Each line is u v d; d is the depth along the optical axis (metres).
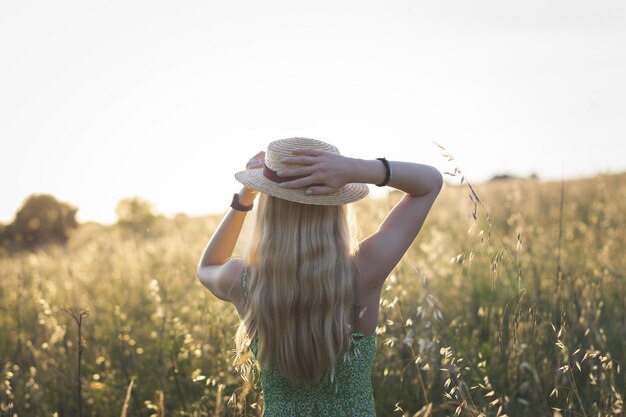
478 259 5.58
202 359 3.75
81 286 6.51
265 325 2.04
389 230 2.09
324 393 2.13
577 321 3.71
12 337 4.90
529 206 8.66
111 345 4.46
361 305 2.09
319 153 1.92
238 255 2.31
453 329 4.03
